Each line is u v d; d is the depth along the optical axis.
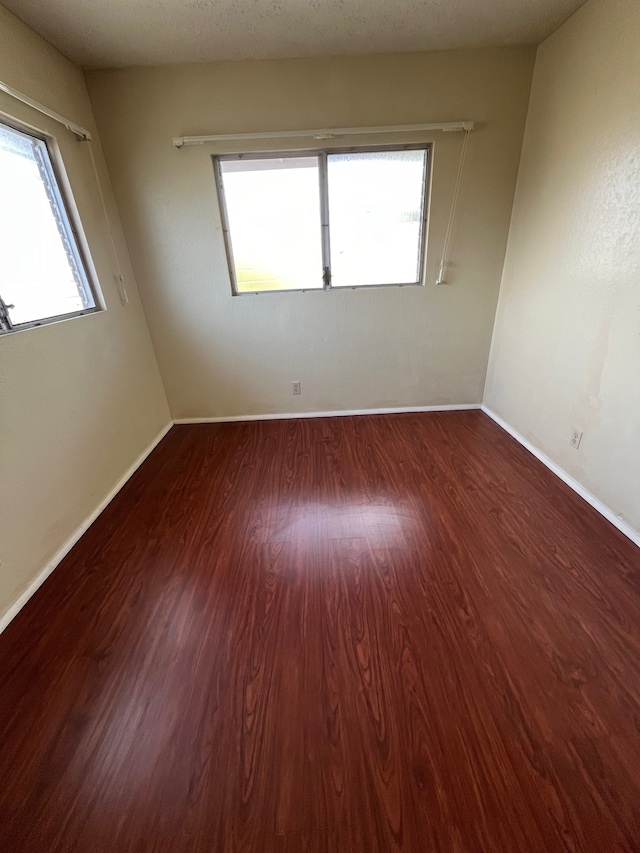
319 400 3.23
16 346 1.61
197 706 1.18
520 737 1.07
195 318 2.92
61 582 1.68
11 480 1.56
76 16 1.77
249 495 2.24
